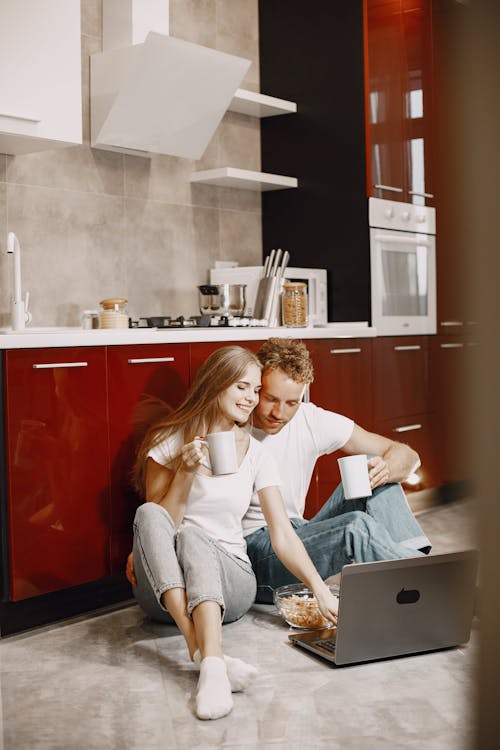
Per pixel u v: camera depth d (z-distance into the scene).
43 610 2.58
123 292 3.63
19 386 2.43
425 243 4.40
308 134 4.21
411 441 4.25
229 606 2.35
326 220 4.16
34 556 2.47
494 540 0.18
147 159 3.74
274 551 2.45
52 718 1.84
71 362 2.57
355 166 4.07
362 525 2.43
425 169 4.39
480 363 0.18
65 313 3.39
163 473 2.45
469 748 0.18
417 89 4.31
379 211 4.09
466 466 0.18
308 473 2.77
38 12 2.85
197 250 4.00
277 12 4.28
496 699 0.18
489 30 0.18
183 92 3.46
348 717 1.80
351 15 4.04
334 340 3.73
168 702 1.92
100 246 3.53
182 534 2.15
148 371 2.82
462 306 0.18
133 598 2.88
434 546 3.46
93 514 2.64
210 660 1.90
